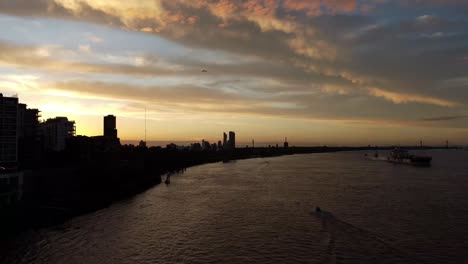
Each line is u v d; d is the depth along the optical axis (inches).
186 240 3383.4
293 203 5191.9
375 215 4357.8
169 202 5413.4
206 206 5032.0
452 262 2817.4
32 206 4414.4
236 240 3368.6
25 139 7539.4
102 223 4074.8
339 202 5255.9
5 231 3614.7
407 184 7411.4
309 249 3097.9
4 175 4480.8
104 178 6569.9
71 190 5526.6
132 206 5118.1
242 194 6112.2
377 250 3070.9
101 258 2913.4
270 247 3157.0
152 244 3272.6
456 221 4045.3
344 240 3344.0
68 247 3193.9
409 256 2930.6
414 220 4094.5
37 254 3016.7
